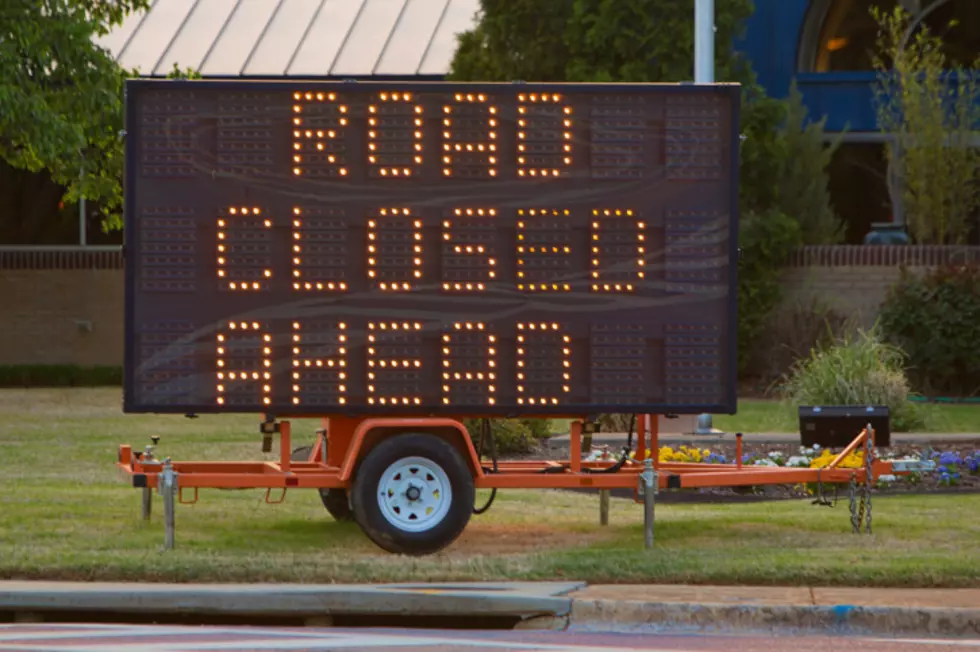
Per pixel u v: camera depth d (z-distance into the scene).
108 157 69.50
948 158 92.94
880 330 83.00
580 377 35.75
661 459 52.00
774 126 88.44
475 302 35.53
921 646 26.86
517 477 35.91
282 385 35.22
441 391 35.44
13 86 61.69
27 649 25.94
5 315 94.62
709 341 35.91
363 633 28.05
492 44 89.19
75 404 78.38
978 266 85.12
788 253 88.38
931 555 33.62
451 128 35.53
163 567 31.23
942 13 104.31
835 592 30.16
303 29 103.50
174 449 56.72
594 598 29.25
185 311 35.09
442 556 34.59
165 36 102.62
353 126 35.44
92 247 96.75
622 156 35.81
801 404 65.00
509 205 35.59
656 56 85.25
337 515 40.69
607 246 35.78
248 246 35.19
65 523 38.41
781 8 103.25
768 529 39.19
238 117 35.19
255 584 30.69
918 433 61.62
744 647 26.69
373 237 35.38
